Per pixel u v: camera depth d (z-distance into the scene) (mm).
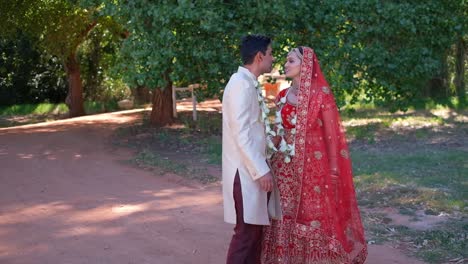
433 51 10844
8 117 23203
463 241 5160
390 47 10406
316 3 9234
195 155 10141
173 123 13945
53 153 10508
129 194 7164
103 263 4766
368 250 4996
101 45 21781
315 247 4090
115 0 9164
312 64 4141
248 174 3861
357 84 10008
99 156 10133
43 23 15656
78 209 6457
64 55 17469
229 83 3893
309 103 4086
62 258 4891
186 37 8531
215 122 14328
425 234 5359
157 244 5227
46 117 22781
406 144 10969
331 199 4094
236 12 8766
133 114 16875
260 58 3936
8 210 6477
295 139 4090
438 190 6980
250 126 3820
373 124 13461
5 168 9117
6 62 24141
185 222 5906
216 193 7188
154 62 8188
